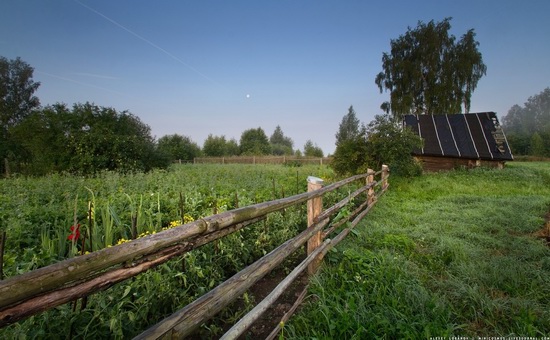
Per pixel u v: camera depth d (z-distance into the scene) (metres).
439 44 26.11
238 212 1.74
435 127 17.02
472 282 2.66
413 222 4.84
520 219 4.73
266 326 2.14
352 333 1.92
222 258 2.70
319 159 25.03
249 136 45.78
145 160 13.56
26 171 14.05
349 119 55.06
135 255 1.09
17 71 31.91
